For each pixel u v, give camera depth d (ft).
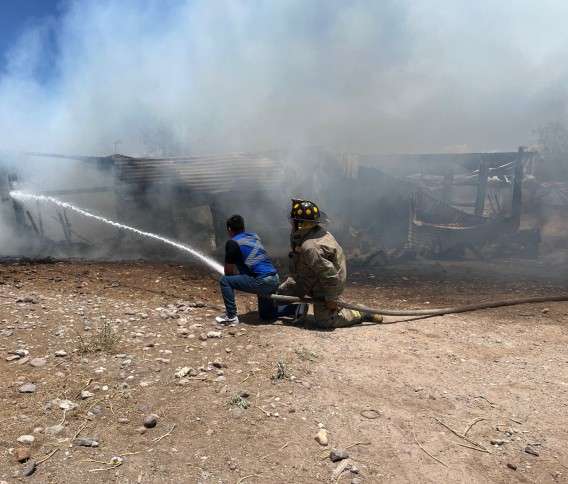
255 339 15.24
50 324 16.49
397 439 9.73
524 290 27.94
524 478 8.61
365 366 13.35
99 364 12.99
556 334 16.88
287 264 36.04
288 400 11.17
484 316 19.49
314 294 16.42
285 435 9.75
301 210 15.81
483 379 12.74
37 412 10.22
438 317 19.20
